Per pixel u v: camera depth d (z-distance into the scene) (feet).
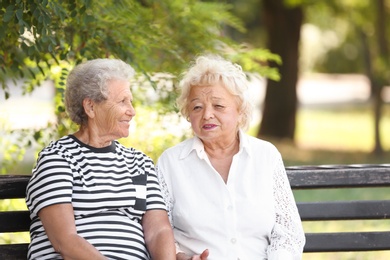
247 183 14.60
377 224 32.12
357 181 16.01
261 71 23.02
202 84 14.58
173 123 20.88
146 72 20.08
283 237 14.48
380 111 62.18
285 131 66.03
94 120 13.96
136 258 13.65
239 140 14.96
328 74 150.82
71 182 13.48
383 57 61.31
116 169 13.94
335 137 75.97
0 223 14.85
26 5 16.78
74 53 19.25
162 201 14.35
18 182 14.79
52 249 13.52
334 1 66.39
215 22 23.66
